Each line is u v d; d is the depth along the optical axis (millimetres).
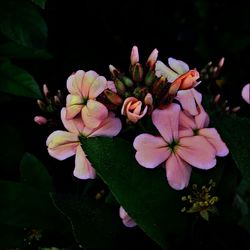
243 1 371
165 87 197
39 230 227
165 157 192
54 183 273
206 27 374
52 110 235
